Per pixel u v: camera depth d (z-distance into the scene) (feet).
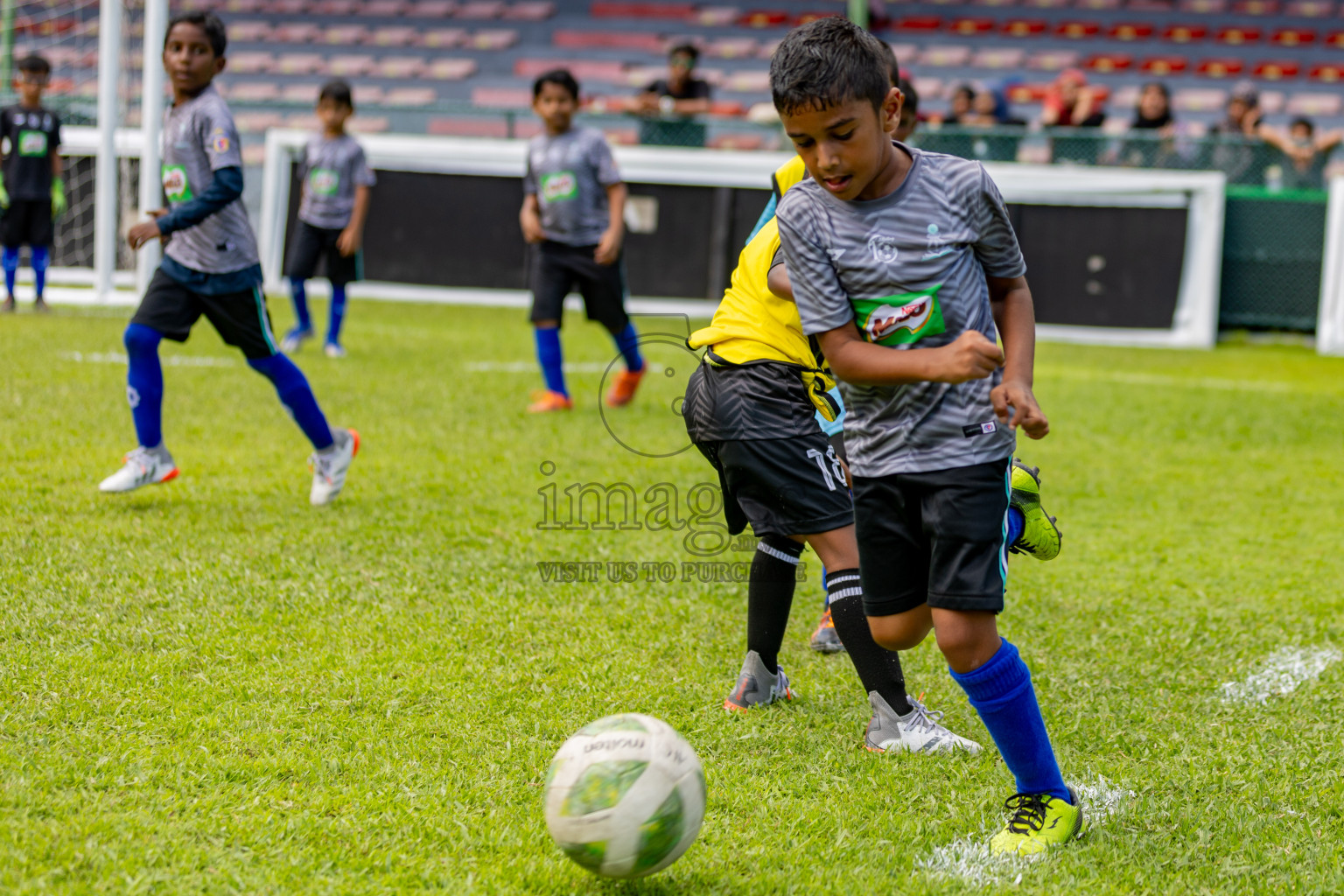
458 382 46.93
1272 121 106.11
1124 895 12.78
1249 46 115.14
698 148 79.51
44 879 12.03
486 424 38.75
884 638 14.25
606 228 41.32
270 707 16.79
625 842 11.91
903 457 13.38
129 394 26.48
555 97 40.24
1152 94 79.15
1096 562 26.96
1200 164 75.72
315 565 23.43
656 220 77.66
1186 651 20.98
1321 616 23.25
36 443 32.53
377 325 65.62
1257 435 43.32
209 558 23.45
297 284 54.29
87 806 13.66
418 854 13.01
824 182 12.64
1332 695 18.93
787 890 12.58
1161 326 74.79
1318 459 39.37
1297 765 16.24
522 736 16.30
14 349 47.52
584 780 12.04
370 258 80.33
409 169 79.36
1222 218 74.64
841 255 13.15
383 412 39.86
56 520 25.45
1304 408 49.52
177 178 27.02
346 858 12.84
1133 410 47.85
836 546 16.83
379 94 116.06
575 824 11.97
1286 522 31.09
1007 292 13.80
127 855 12.65
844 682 19.10
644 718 12.73
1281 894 12.87
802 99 12.05
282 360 27.30
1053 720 17.66
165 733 15.74
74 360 45.88
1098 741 16.94
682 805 12.19
